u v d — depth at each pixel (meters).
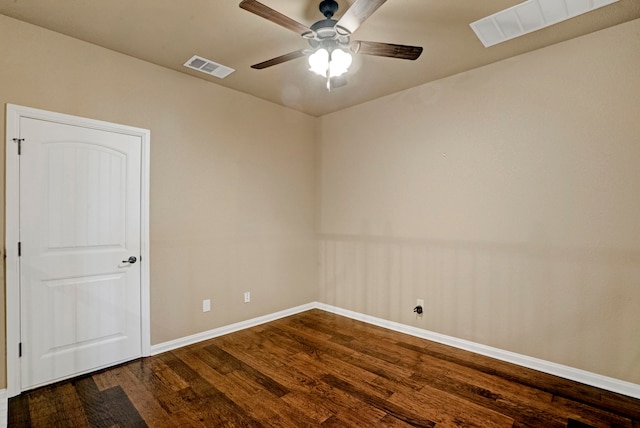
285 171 4.16
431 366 2.81
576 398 2.33
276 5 2.19
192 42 2.67
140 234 2.95
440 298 3.32
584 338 2.54
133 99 2.91
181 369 2.74
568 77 2.60
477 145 3.07
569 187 2.60
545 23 2.37
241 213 3.70
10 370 2.32
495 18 2.32
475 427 2.02
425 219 3.43
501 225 2.94
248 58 2.93
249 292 3.78
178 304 3.19
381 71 3.14
